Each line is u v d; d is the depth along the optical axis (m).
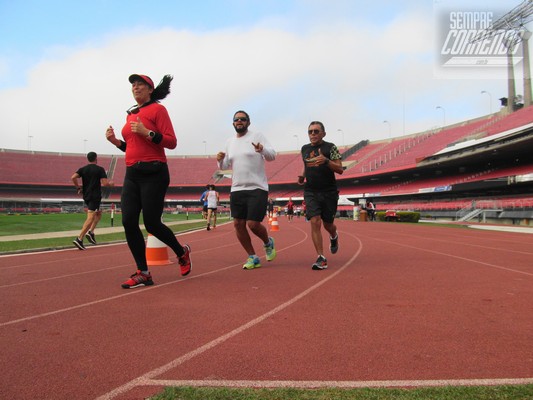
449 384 1.92
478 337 2.67
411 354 2.35
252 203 5.67
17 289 4.37
